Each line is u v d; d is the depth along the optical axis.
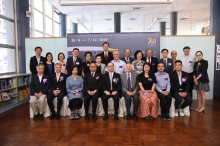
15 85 4.82
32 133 3.00
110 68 3.88
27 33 5.88
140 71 4.18
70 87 3.97
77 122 3.54
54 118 3.82
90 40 5.18
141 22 11.79
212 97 5.50
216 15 5.65
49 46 5.58
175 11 9.23
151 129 3.14
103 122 3.53
